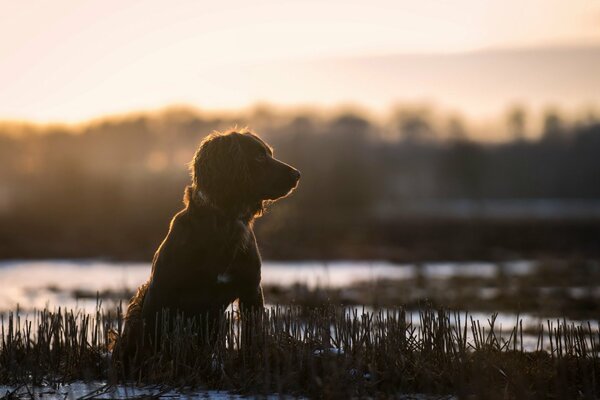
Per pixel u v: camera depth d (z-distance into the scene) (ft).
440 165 399.44
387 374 25.17
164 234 130.52
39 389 25.84
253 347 26.43
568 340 27.91
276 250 105.81
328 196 241.55
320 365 25.63
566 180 410.93
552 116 427.33
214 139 27.73
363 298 54.03
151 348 27.17
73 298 55.62
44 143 205.77
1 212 177.17
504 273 76.33
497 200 404.36
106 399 24.00
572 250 111.86
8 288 63.05
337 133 281.74
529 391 23.72
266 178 27.63
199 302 26.84
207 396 24.52
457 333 27.94
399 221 184.24
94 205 182.91
